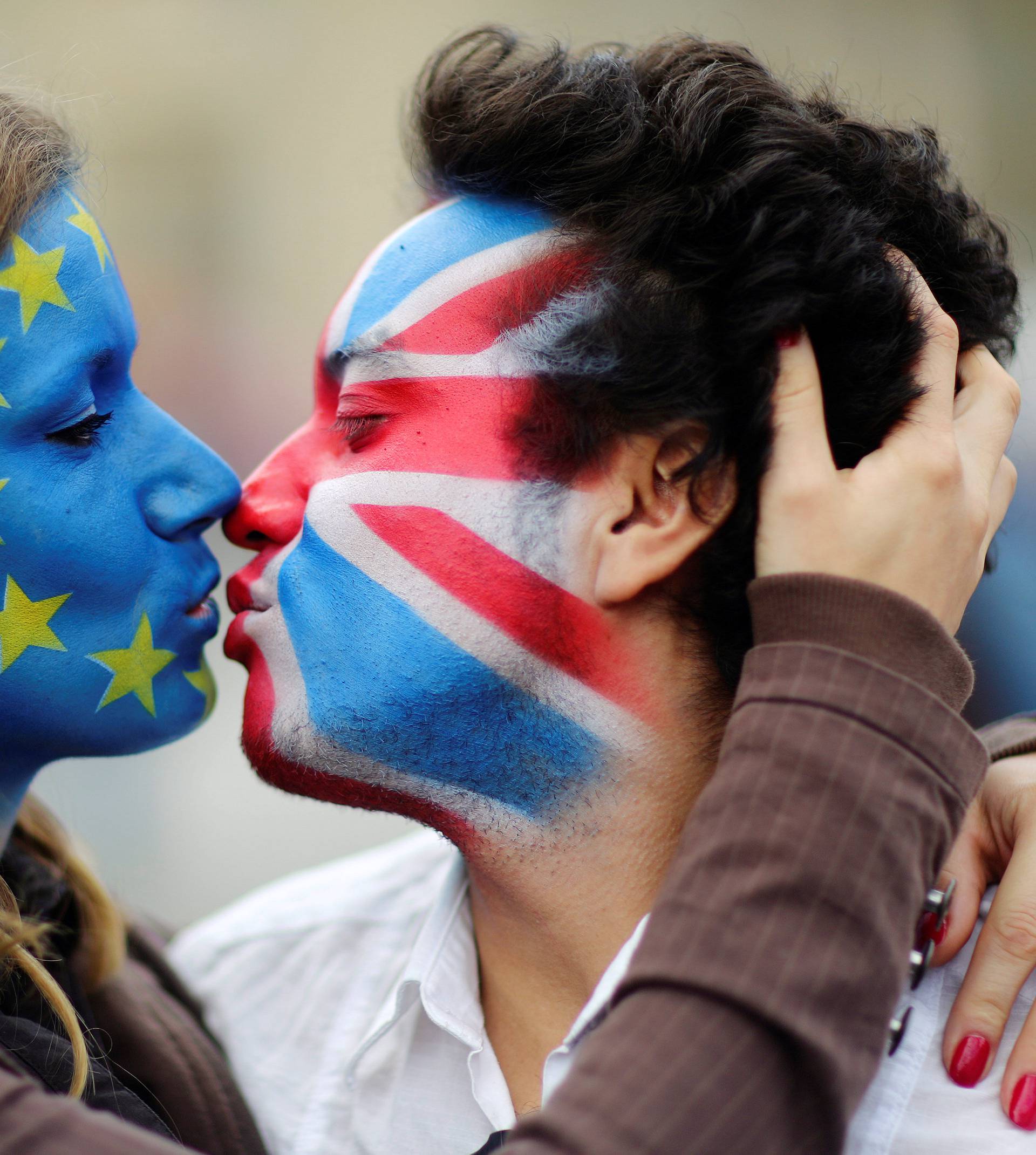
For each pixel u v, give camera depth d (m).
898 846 0.96
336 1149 1.43
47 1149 0.90
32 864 1.48
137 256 5.62
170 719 1.40
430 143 1.41
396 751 1.26
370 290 1.35
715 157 1.24
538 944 1.32
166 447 1.38
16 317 1.23
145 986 1.52
